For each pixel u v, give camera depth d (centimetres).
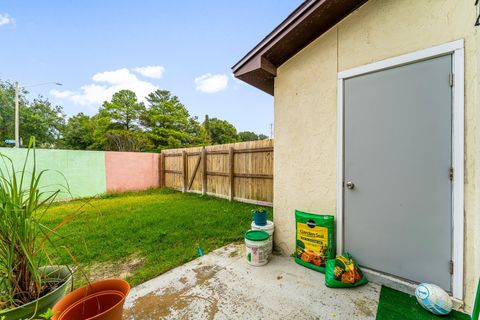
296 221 255
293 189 271
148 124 1944
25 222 120
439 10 182
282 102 281
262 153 554
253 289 203
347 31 228
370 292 196
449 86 177
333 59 238
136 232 359
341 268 207
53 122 1964
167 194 769
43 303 120
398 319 163
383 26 208
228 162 636
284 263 254
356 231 224
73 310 122
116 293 135
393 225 202
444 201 179
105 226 387
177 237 338
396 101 201
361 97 220
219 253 282
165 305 182
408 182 195
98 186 748
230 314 171
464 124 171
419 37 190
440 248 180
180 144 1877
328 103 242
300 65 264
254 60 268
